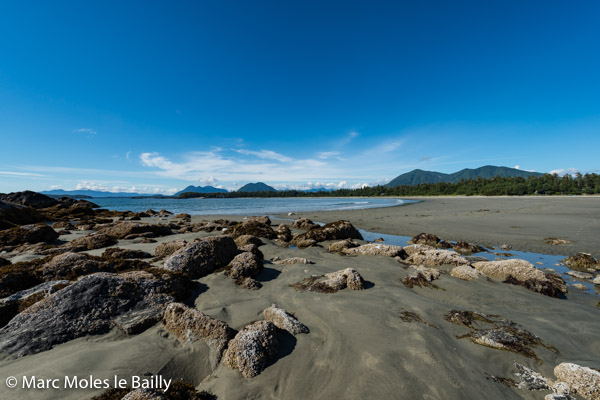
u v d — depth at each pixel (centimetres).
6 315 562
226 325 490
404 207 4659
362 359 425
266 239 1535
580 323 584
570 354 470
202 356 446
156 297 597
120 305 553
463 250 1354
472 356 446
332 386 378
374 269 949
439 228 2066
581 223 2012
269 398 366
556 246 1398
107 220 2958
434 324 539
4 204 2531
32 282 717
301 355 440
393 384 374
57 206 4469
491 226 2050
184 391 373
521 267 889
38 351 449
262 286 767
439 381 380
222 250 936
